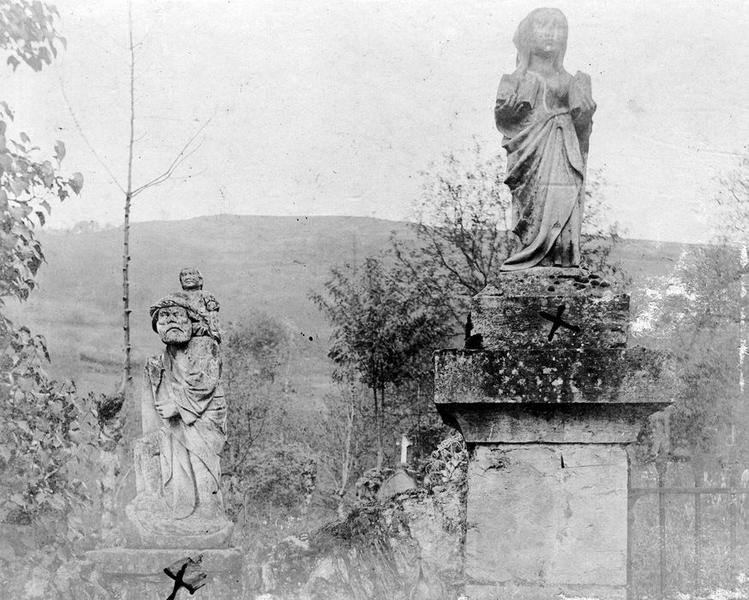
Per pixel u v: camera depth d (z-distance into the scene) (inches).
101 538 363.6
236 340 550.6
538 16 300.5
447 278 538.6
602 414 272.7
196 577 329.4
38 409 300.7
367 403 533.0
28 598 311.4
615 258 535.8
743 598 317.1
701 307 533.0
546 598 270.7
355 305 542.9
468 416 276.4
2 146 295.1
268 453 523.5
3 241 291.6
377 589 311.4
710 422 518.6
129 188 532.1
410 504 314.3
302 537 341.1
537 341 279.9
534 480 274.5
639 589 320.8
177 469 369.1
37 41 309.6
